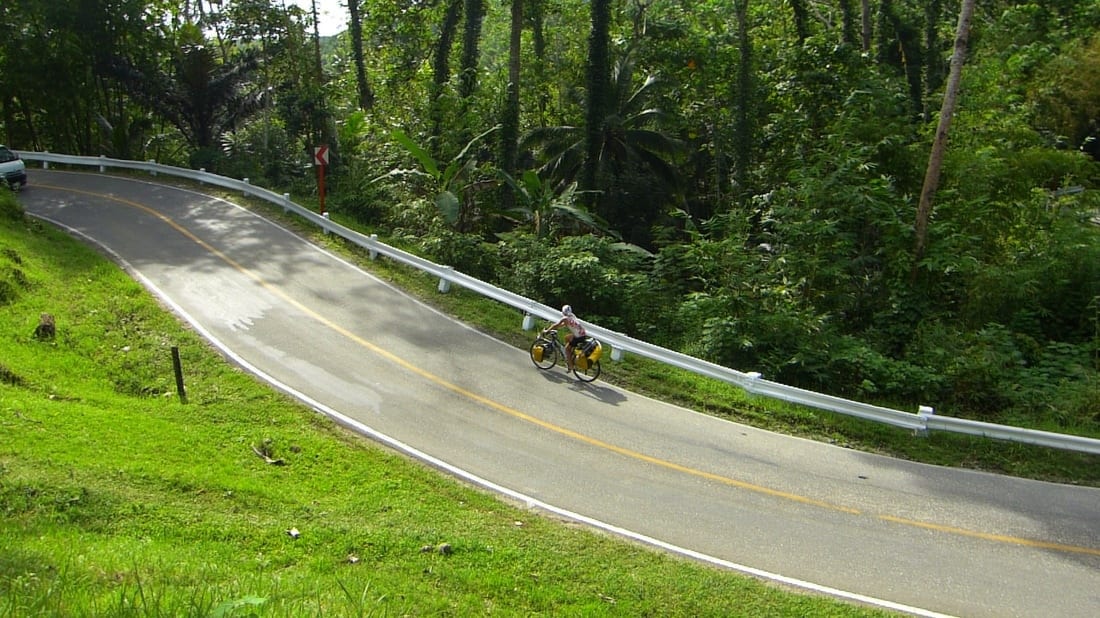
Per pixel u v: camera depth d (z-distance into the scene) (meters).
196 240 22.27
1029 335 17.58
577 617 8.03
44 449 10.17
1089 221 20.64
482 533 9.89
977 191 20.31
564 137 29.02
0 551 7.52
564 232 24.11
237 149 33.81
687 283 20.58
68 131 35.28
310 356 15.44
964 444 13.62
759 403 14.72
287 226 24.22
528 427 13.26
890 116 22.66
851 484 11.95
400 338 16.69
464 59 29.81
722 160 29.08
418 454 12.18
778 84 26.77
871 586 9.32
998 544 10.37
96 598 6.70
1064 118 30.11
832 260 19.33
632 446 12.80
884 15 28.92
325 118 32.75
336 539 9.21
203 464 10.82
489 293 18.62
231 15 33.56
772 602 8.75
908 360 16.72
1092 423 14.45
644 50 30.23
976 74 27.25
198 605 6.25
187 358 14.88
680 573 9.30
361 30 37.62
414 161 26.61
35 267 17.88
